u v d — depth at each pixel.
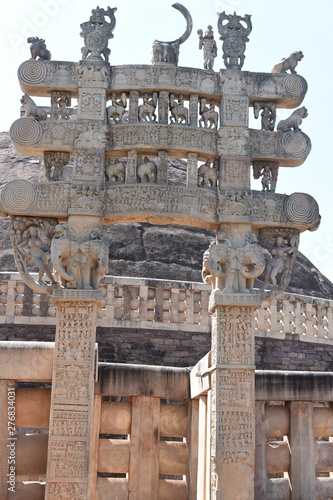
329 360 17.66
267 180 11.16
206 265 10.63
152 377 11.26
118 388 11.07
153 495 10.91
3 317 16.03
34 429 14.86
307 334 17.64
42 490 10.42
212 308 10.48
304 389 11.16
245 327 10.28
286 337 17.25
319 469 11.23
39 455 10.46
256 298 10.30
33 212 10.50
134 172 10.82
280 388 11.11
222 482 9.75
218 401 10.00
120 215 10.62
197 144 10.94
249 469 9.82
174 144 10.85
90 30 11.19
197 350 16.33
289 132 11.16
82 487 9.57
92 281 10.37
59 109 11.05
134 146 10.83
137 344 16.08
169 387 11.32
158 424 11.25
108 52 11.18
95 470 10.81
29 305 16.23
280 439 14.35
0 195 10.48
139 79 11.02
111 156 11.12
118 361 15.86
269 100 11.32
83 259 10.28
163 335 16.27
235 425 9.95
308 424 11.20
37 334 15.99
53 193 10.59
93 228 10.47
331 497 11.15
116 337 16.03
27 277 10.42
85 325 10.10
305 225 10.88
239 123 11.03
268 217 10.84
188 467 11.23
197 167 10.97
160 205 10.60
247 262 10.46
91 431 9.91
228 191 10.76
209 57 11.39
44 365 10.42
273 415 11.28
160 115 10.98
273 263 10.86
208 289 16.75
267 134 11.17
